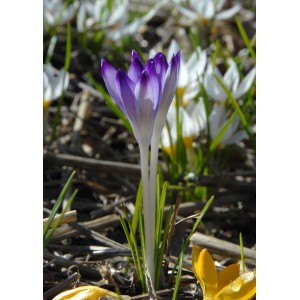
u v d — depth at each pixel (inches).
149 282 14.3
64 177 21.8
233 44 31.6
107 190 21.9
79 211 20.6
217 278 14.5
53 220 16.7
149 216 14.5
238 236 20.4
